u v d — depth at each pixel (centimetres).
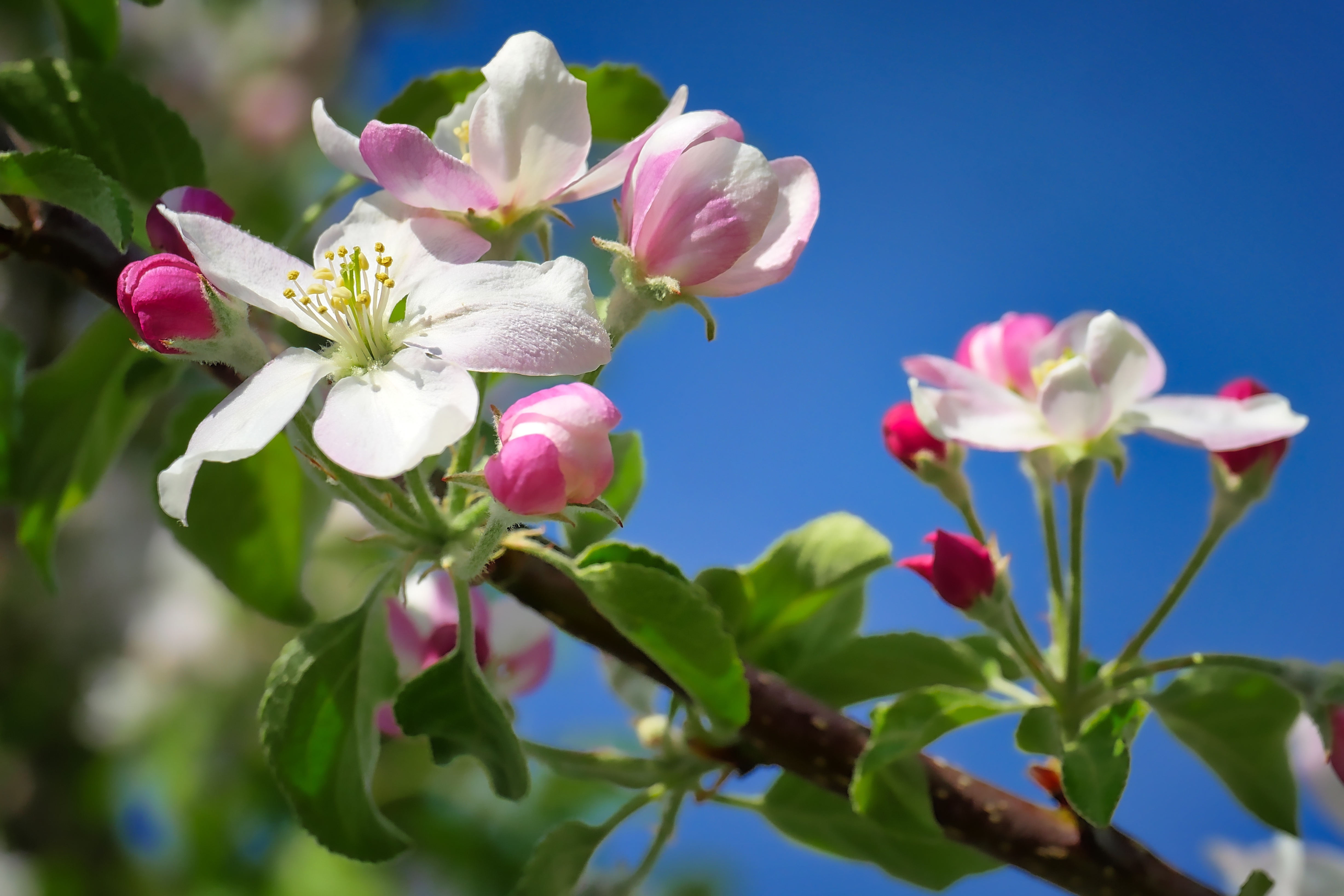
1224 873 38
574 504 32
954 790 35
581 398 32
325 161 64
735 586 36
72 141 36
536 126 33
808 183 34
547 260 33
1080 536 35
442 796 52
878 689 36
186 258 34
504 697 37
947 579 35
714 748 36
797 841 36
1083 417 35
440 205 33
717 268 33
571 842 36
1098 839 35
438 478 36
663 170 33
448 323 32
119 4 37
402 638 36
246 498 37
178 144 37
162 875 54
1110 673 35
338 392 32
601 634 35
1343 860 38
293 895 50
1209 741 36
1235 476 35
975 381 36
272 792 54
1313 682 34
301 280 33
